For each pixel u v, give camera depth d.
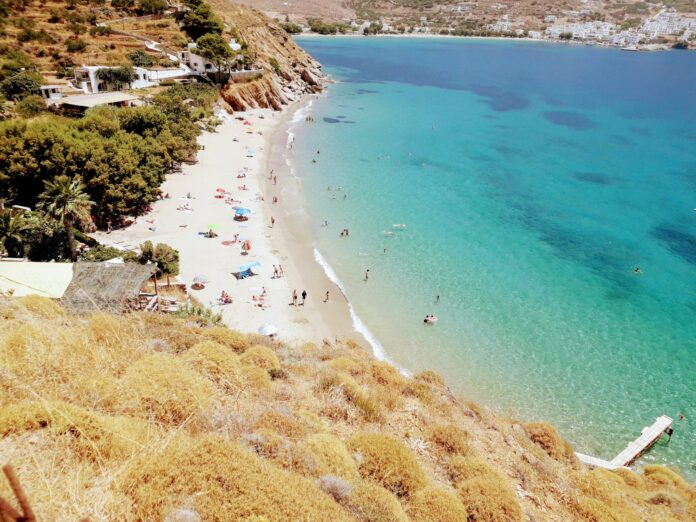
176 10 122.00
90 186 47.94
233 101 102.12
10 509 3.64
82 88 80.50
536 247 54.41
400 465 11.36
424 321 40.59
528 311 42.81
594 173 79.38
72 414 7.78
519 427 19.94
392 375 19.50
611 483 16.94
